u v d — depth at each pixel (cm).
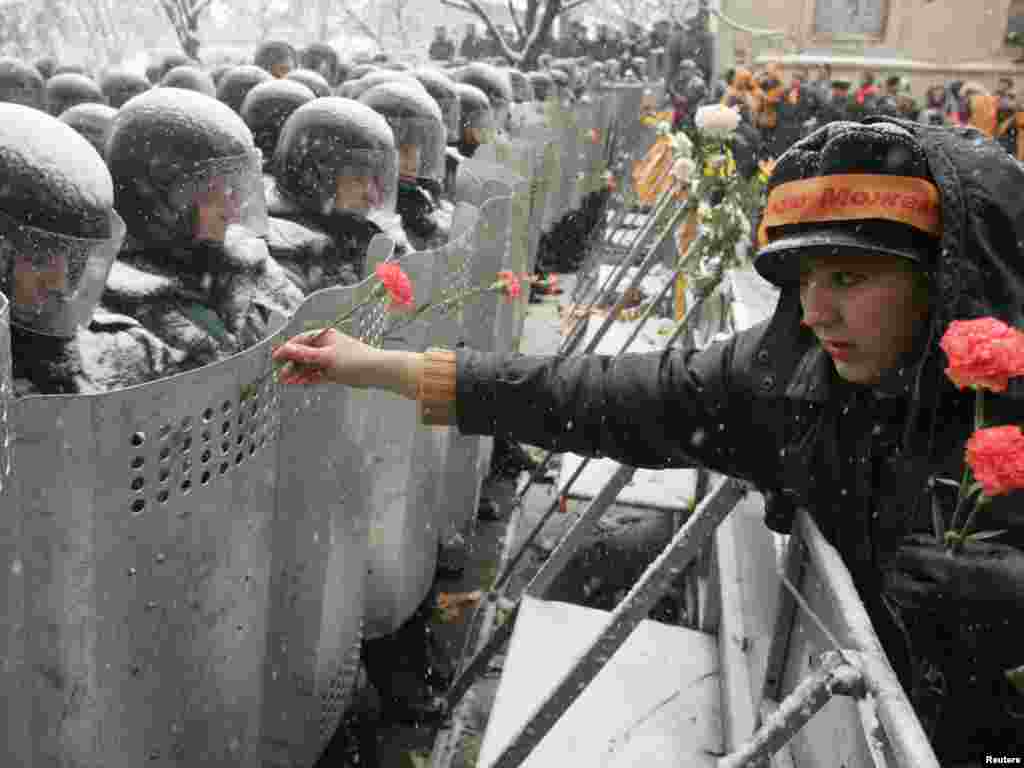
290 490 218
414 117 388
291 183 316
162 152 232
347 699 281
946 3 2305
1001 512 135
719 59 2355
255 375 182
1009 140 1526
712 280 388
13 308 182
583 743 225
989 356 118
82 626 159
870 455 148
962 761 150
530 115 807
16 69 605
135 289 225
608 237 907
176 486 169
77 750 166
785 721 130
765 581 272
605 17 2848
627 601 188
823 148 141
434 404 179
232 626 192
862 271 138
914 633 145
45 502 151
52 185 175
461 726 324
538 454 541
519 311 549
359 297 221
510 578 420
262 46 784
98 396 151
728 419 168
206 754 193
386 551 293
